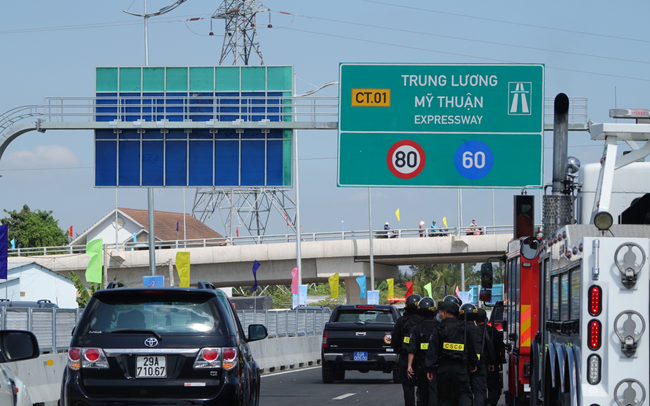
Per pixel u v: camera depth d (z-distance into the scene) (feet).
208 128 311.68
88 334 110.93
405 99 287.89
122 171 315.37
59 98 311.88
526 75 285.84
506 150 285.43
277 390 238.48
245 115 316.19
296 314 423.64
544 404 128.06
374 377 299.38
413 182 287.07
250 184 309.83
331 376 263.70
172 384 109.19
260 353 332.39
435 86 287.48
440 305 139.85
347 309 268.62
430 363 137.90
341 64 289.53
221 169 311.68
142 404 108.78
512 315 180.55
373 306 268.41
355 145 288.51
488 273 200.64
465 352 137.80
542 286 137.39
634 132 121.90
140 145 315.58
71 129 311.68
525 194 180.75
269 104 308.60
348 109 289.74
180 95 322.14
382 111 288.30
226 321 113.91
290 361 368.27
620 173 156.87
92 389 109.29
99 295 113.60
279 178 308.60
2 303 455.22
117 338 110.22
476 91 286.87
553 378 117.08
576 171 178.19
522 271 164.96
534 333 163.73
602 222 100.07
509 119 285.64
